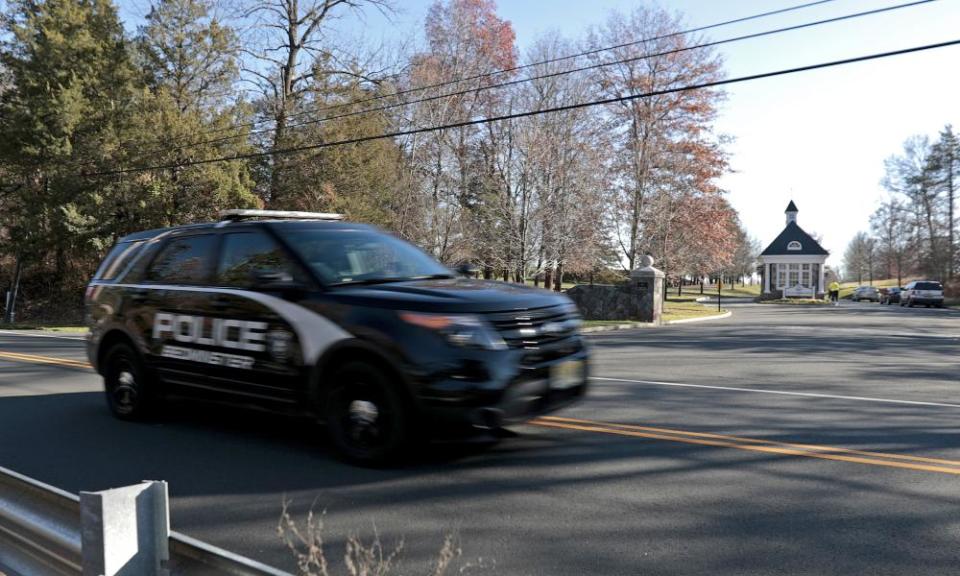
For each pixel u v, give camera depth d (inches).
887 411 284.4
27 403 312.2
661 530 153.0
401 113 1182.3
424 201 1063.0
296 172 1093.1
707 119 1364.4
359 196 1065.5
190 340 239.9
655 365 446.0
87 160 1060.5
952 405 297.7
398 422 192.1
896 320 1056.8
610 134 1306.6
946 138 2278.5
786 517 160.2
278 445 230.8
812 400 310.5
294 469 202.7
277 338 214.2
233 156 1061.1
